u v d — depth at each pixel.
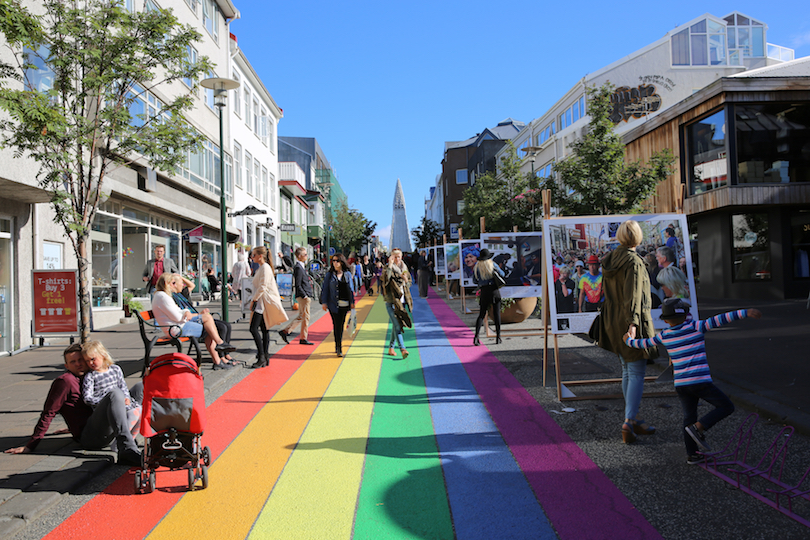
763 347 8.54
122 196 14.48
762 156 17.45
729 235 18.42
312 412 6.10
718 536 3.18
